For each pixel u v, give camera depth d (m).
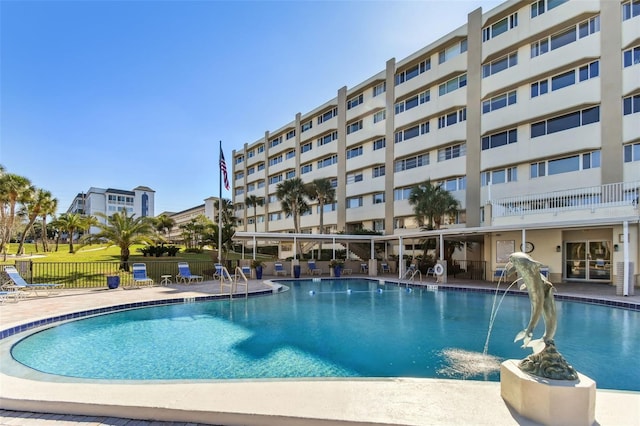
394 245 30.34
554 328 3.25
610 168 17.73
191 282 17.55
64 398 3.52
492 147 23.22
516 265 3.50
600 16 18.50
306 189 36.09
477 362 6.02
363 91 34.31
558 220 15.36
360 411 3.22
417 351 6.66
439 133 26.52
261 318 9.71
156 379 5.13
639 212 13.24
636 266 14.05
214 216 63.88
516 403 3.19
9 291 12.02
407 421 3.01
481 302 12.55
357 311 10.82
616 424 2.96
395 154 30.23
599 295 12.05
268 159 49.34
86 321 9.08
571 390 2.85
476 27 24.11
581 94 18.92
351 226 35.59
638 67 17.20
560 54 19.81
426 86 27.72
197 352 6.60
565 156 19.72
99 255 28.16
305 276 22.23
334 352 6.61
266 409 3.25
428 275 21.44
